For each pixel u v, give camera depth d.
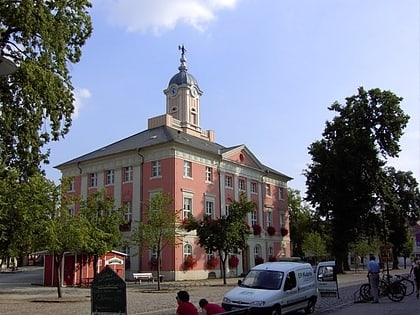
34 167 24.59
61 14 25.83
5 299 25.45
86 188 52.28
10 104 23.58
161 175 46.81
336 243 53.88
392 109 52.69
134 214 47.50
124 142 54.16
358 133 52.53
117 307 8.15
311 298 17.86
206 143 56.41
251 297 15.18
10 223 20.64
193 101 60.72
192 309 10.06
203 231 36.97
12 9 22.69
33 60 24.25
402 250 75.44
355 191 51.44
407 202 61.81
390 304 21.22
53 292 30.55
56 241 23.25
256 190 58.06
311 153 55.25
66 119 26.20
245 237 38.03
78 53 27.50
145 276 40.91
